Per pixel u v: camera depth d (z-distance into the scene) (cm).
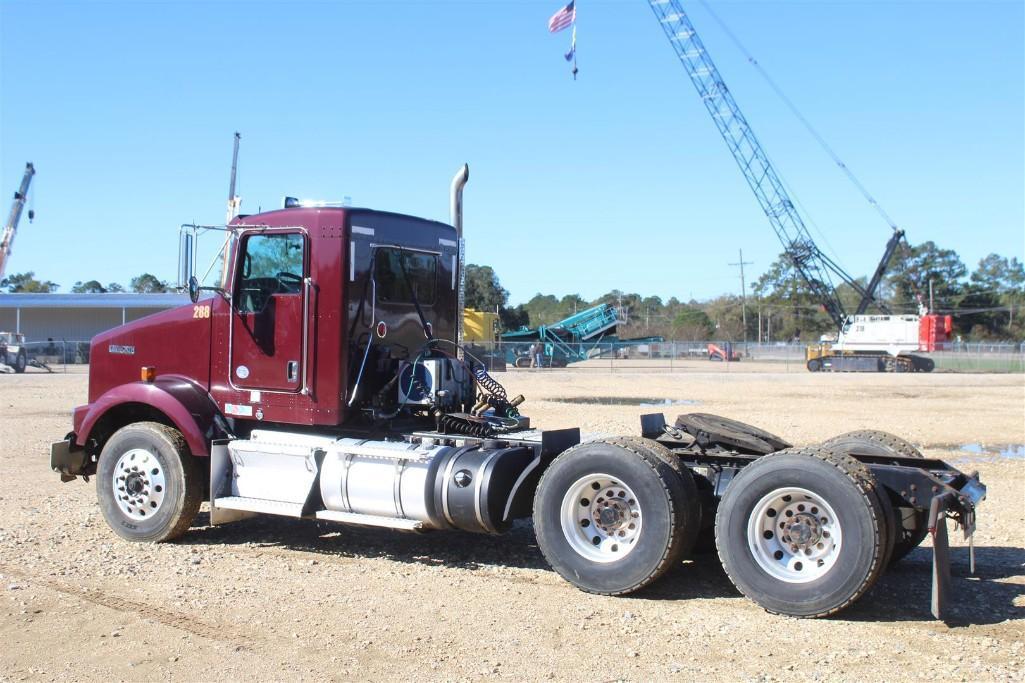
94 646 541
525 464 709
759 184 6694
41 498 998
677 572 712
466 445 721
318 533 855
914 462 672
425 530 714
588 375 4397
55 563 726
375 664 515
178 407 792
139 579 685
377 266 792
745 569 612
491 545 808
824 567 593
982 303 11550
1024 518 930
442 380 784
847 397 2933
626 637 562
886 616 605
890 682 488
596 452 649
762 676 496
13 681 488
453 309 891
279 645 545
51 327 5838
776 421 2038
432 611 614
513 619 596
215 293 822
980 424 1969
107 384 881
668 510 623
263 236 795
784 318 12331
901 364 5659
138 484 804
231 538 830
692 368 5531
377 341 793
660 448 650
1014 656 528
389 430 776
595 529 662
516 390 3225
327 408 761
